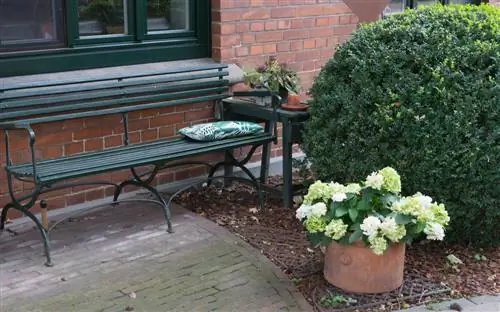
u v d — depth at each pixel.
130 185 5.40
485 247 4.73
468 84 4.31
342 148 4.63
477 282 4.24
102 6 5.34
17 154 4.83
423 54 4.43
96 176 5.28
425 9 4.95
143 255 4.46
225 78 5.81
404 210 3.78
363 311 3.80
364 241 3.79
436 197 4.33
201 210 5.34
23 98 4.66
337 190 3.92
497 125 4.25
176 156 4.86
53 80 4.88
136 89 5.20
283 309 3.83
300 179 6.02
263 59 6.22
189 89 5.57
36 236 4.74
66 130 5.04
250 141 5.29
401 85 4.40
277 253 4.55
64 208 5.16
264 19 6.14
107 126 5.25
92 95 4.94
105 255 4.45
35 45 5.00
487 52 4.39
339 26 6.82
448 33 4.53
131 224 5.00
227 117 5.77
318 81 4.93
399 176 3.99
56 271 4.21
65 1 5.09
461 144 4.20
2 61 4.82
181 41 5.80
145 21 5.57
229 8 5.86
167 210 4.89
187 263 4.36
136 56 5.54
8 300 3.83
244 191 5.83
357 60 4.65
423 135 4.25
